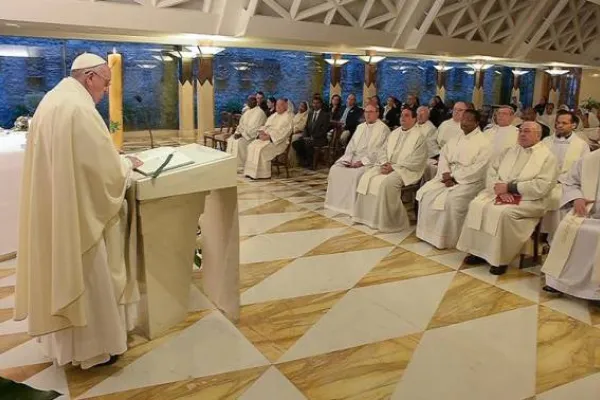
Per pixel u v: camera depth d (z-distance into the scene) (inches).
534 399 90.4
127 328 109.5
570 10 419.2
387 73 538.9
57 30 265.4
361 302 128.5
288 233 184.5
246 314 120.9
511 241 147.4
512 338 111.8
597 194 131.3
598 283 124.1
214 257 123.4
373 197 189.8
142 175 98.3
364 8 304.8
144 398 89.0
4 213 151.6
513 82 621.9
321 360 101.8
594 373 98.8
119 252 95.1
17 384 36.5
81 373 96.0
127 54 419.2
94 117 87.7
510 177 152.3
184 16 256.1
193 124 449.1
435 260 159.6
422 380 95.6
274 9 273.3
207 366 99.0
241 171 305.7
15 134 178.1
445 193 169.3
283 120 284.5
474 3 350.0
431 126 235.0
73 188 85.1
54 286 85.7
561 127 172.1
